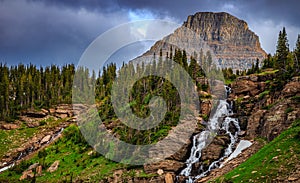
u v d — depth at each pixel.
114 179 64.56
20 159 94.31
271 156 48.00
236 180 45.06
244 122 76.44
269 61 119.44
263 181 41.84
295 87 71.19
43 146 100.25
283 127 60.62
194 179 60.66
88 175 69.25
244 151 62.31
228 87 99.12
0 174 82.19
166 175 61.50
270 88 83.50
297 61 86.19
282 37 94.50
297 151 45.88
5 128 113.94
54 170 78.31
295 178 39.66
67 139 98.44
